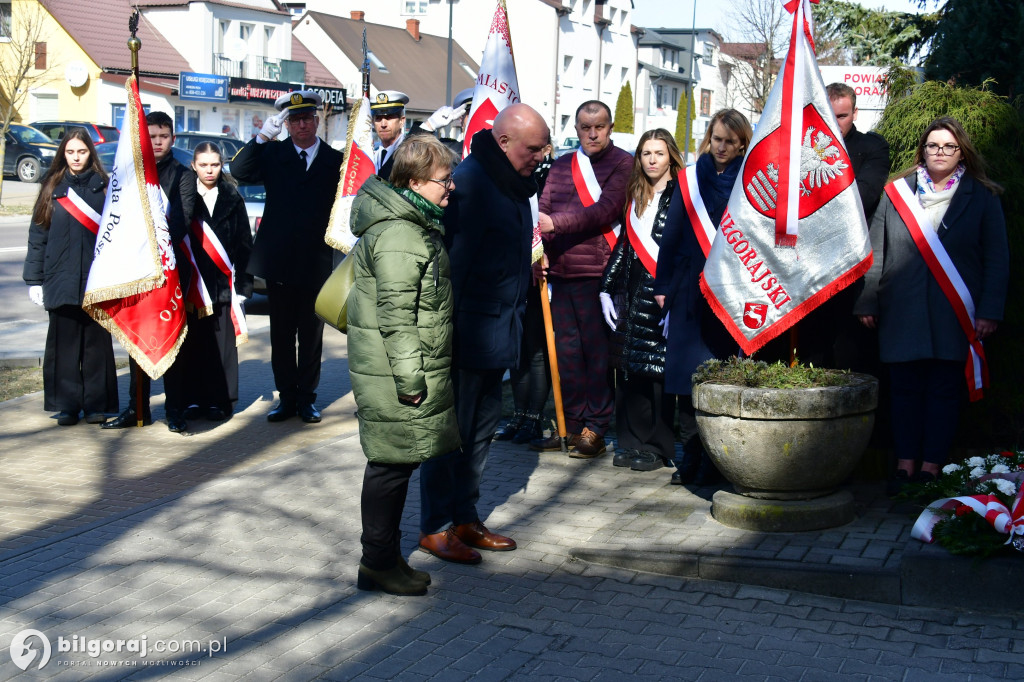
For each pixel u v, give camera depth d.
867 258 5.24
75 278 7.25
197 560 5.02
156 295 7.01
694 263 5.85
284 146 7.58
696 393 5.17
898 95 7.13
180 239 7.27
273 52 46.00
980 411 5.79
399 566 4.73
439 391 4.49
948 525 4.62
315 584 4.78
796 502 5.11
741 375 5.20
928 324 5.34
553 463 6.69
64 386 7.51
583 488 6.14
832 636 4.22
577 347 6.79
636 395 6.39
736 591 4.68
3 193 29.33
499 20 6.84
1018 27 8.28
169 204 7.23
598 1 60.88
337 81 47.88
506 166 4.99
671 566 4.88
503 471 6.52
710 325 5.88
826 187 5.23
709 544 4.98
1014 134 6.02
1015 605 4.35
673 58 73.50
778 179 5.23
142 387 7.54
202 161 7.55
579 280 6.71
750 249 5.36
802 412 4.88
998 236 5.28
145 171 6.88
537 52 54.75
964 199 5.30
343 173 7.35
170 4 42.25
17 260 17.88
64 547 5.16
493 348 5.03
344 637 4.26
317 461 6.66
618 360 6.33
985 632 4.21
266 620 4.40
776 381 5.06
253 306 13.45
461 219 4.97
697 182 5.86
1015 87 8.29
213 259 7.50
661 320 6.20
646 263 6.17
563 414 6.86
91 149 7.30
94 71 39.06
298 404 7.87
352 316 4.50
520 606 4.58
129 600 4.56
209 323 7.66
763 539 5.00
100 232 6.89
